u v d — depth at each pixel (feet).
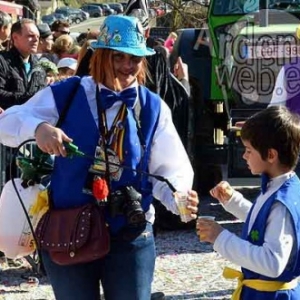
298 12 27.20
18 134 10.48
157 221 24.35
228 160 24.13
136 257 10.73
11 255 11.84
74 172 10.69
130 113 10.87
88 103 10.84
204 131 27.84
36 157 11.60
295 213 10.00
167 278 19.65
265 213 10.10
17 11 42.75
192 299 17.98
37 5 55.67
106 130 10.75
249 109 25.95
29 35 21.13
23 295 18.15
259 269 9.86
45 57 28.02
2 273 19.60
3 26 24.52
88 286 10.79
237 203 11.30
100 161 10.64
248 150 10.50
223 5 27.63
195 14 80.18
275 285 10.22
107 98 10.79
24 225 11.55
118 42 10.71
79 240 10.43
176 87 25.07
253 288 10.36
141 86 11.19
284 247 9.84
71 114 10.83
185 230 24.72
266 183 10.41
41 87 21.63
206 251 22.25
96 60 10.88
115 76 10.84
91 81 10.95
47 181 12.06
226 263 21.02
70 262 10.52
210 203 28.22
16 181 11.69
